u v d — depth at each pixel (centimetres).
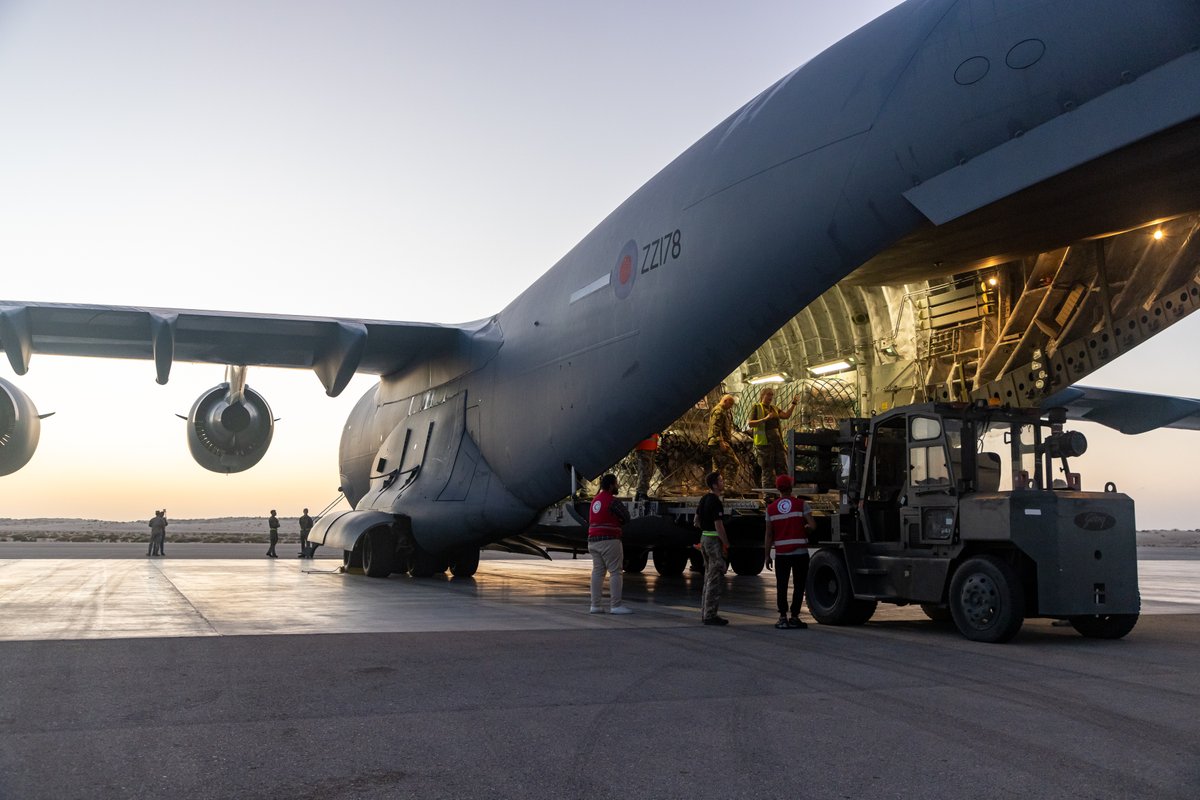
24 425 1459
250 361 1553
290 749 395
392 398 1800
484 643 716
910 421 874
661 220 996
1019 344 1116
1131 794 349
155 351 1280
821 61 870
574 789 347
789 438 1036
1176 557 3844
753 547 1440
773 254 860
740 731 439
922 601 842
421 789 344
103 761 371
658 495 1302
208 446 1706
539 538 1490
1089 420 1571
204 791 336
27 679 534
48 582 1320
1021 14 713
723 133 959
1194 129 644
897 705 504
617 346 1051
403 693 514
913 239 915
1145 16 648
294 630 779
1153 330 964
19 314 1232
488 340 1405
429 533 1470
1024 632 882
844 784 357
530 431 1233
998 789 353
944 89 739
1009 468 866
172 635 728
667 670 604
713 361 959
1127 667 646
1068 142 680
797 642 761
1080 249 1029
